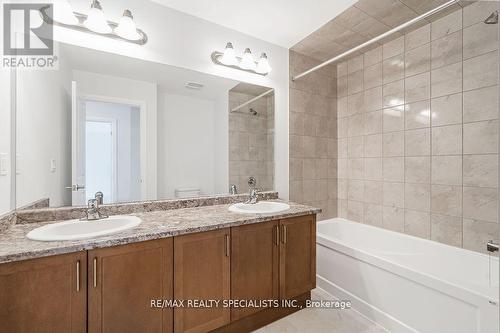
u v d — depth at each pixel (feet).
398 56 7.53
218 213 5.52
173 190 6.33
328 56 8.90
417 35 7.05
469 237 6.07
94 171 5.42
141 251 3.89
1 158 3.90
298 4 6.09
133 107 5.81
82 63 5.24
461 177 6.19
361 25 7.04
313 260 6.08
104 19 5.06
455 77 6.26
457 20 6.20
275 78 8.08
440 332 4.45
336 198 9.52
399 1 5.99
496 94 5.58
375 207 8.27
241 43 7.36
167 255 4.12
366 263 5.82
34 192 4.68
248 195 7.32
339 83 9.49
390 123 7.79
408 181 7.33
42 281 3.21
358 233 8.59
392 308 5.24
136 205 5.61
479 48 5.82
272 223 5.38
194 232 4.34
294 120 8.46
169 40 6.18
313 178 8.90
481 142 5.82
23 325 3.11
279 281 5.47
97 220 4.64
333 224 9.05
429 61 6.78
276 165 8.11
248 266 5.03
